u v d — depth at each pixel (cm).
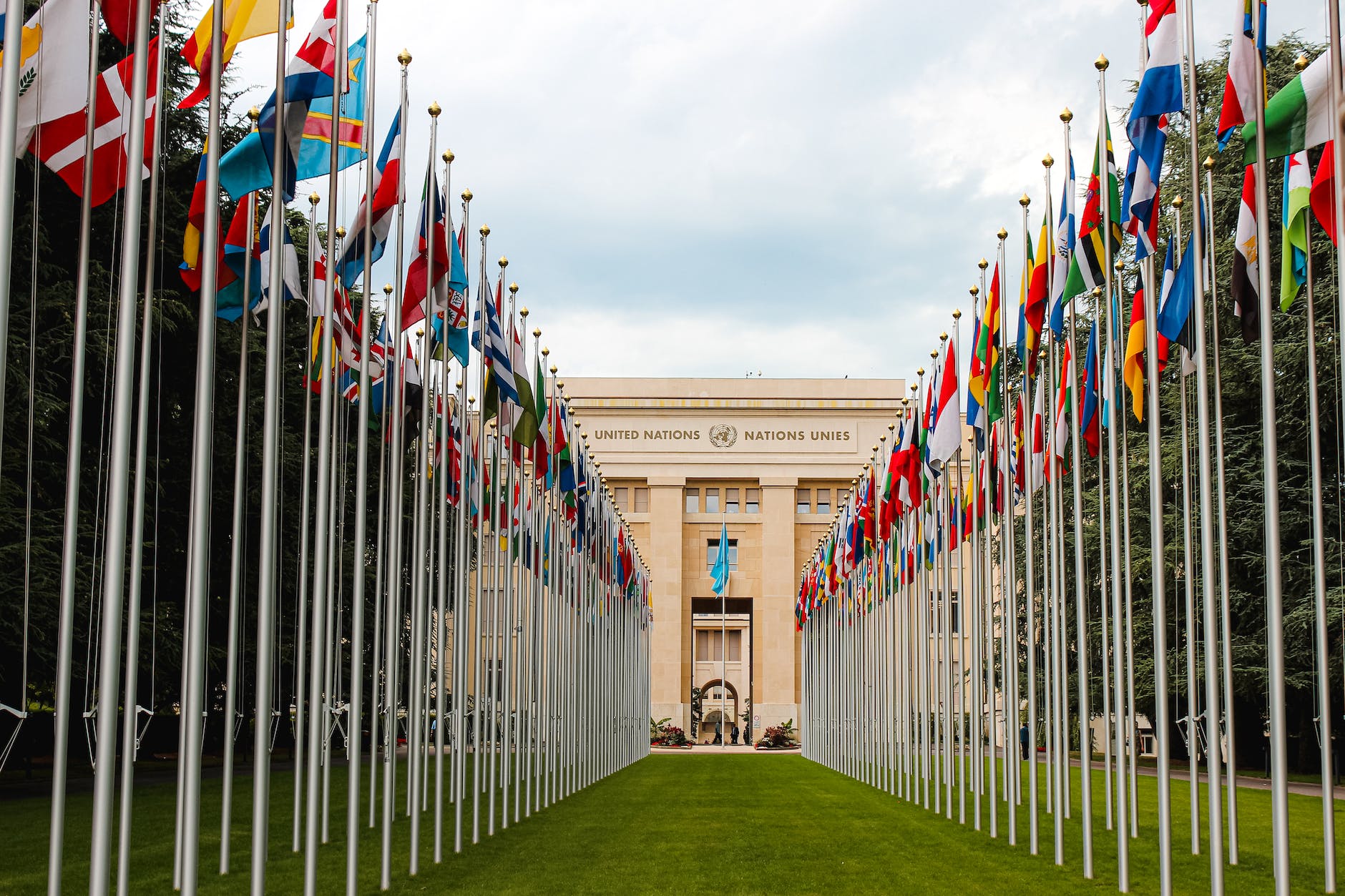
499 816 3141
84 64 1524
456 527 2606
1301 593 3841
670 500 9381
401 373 2056
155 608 3278
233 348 3750
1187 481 2242
